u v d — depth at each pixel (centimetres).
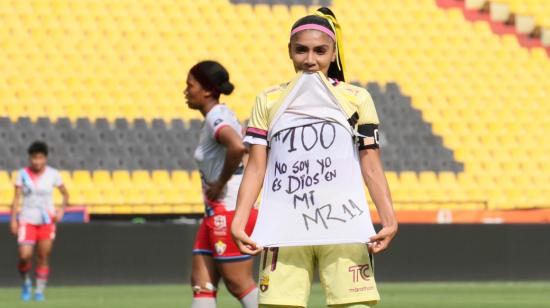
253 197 1706
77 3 9138
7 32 8762
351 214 1680
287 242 1681
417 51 9525
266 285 1695
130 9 9225
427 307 4491
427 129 8756
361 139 1698
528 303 4769
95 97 8425
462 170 8475
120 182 7712
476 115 8975
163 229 6291
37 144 5225
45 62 8606
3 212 6731
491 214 7294
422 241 6588
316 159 1688
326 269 1686
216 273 2578
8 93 8269
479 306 4566
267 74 9019
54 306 4547
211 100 2602
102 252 6219
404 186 8231
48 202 5200
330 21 1727
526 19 9931
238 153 2464
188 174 7875
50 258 6159
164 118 8331
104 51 8806
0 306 4559
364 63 9325
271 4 9606
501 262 6688
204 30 9244
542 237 6750
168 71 8781
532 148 8781
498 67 9519
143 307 4438
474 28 9812
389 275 6544
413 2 9956
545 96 9300
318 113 1692
